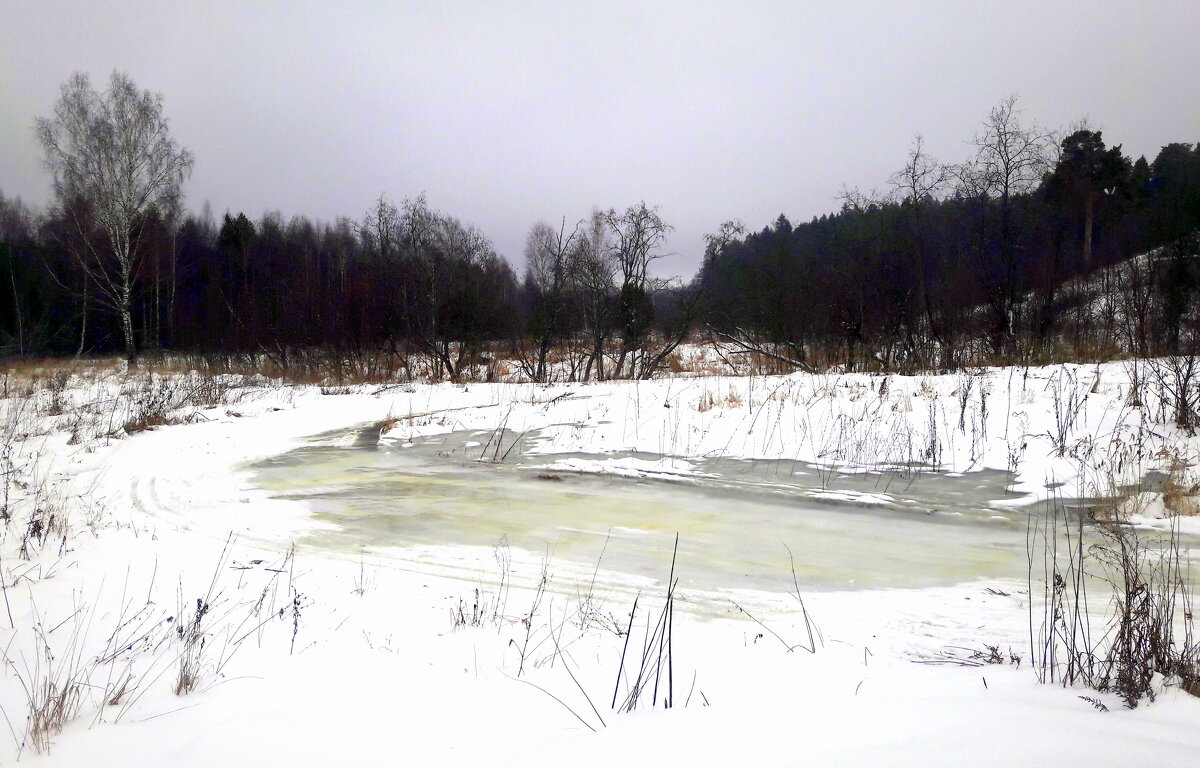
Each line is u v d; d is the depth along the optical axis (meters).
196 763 2.99
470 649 4.61
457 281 27.92
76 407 16.31
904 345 20.47
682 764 2.68
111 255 32.16
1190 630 4.60
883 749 2.69
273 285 32.56
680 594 5.99
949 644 4.81
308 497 9.45
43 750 3.23
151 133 29.66
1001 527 7.89
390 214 30.78
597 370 26.39
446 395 18.89
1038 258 20.03
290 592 5.83
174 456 12.02
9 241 37.84
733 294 25.22
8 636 4.82
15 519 7.89
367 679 4.04
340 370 25.88
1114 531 5.85
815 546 7.36
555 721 3.43
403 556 7.01
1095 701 3.37
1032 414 11.38
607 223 25.70
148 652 4.57
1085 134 24.75
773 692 3.78
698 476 10.44
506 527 8.08
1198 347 13.23
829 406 13.17
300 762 2.98
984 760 2.54
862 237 22.50
